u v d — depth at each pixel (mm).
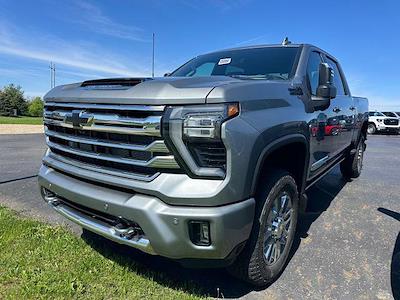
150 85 2383
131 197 2396
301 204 3410
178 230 2248
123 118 2393
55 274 2895
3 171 7184
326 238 3896
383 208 5020
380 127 26500
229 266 2713
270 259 2908
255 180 2428
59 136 2979
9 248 3332
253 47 4199
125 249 3424
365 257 3453
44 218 4293
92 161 2725
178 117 2221
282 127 2732
